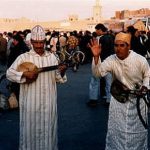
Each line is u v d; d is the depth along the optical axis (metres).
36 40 5.60
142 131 5.38
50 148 5.71
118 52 5.21
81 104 10.88
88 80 16.25
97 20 93.88
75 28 89.75
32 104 5.62
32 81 5.57
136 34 10.38
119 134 5.35
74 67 19.83
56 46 22.86
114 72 5.34
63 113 9.66
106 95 10.45
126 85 5.30
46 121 5.66
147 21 37.34
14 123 8.62
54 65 5.74
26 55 5.68
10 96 9.95
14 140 7.38
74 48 21.77
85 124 8.57
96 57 5.31
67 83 15.24
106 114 9.57
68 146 7.06
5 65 23.19
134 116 5.31
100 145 7.15
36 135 5.65
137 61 5.23
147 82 5.27
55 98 5.83
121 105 5.31
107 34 10.76
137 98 5.25
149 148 6.84
